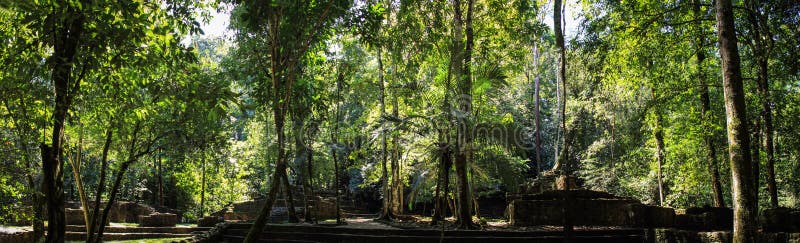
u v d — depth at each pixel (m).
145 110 8.79
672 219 12.58
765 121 11.54
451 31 14.85
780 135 12.23
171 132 10.43
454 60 12.57
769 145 11.49
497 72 12.69
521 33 14.94
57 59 6.66
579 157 25.41
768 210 10.08
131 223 18.22
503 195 28.28
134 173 21.62
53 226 7.01
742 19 12.16
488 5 15.49
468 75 12.37
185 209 23.98
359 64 17.45
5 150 8.21
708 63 13.52
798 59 11.01
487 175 15.47
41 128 7.50
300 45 8.31
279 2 7.66
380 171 21.70
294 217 15.52
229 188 25.25
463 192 13.14
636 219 12.95
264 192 27.78
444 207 10.80
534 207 14.26
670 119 15.37
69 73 6.93
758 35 11.68
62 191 7.27
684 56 14.31
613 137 22.53
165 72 8.69
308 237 13.00
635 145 21.08
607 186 22.67
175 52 7.62
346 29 10.06
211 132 11.10
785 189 15.80
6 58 6.93
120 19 7.09
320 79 15.60
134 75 8.30
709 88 14.84
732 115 7.60
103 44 6.88
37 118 7.09
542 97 31.59
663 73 13.66
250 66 13.70
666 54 13.86
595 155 24.84
